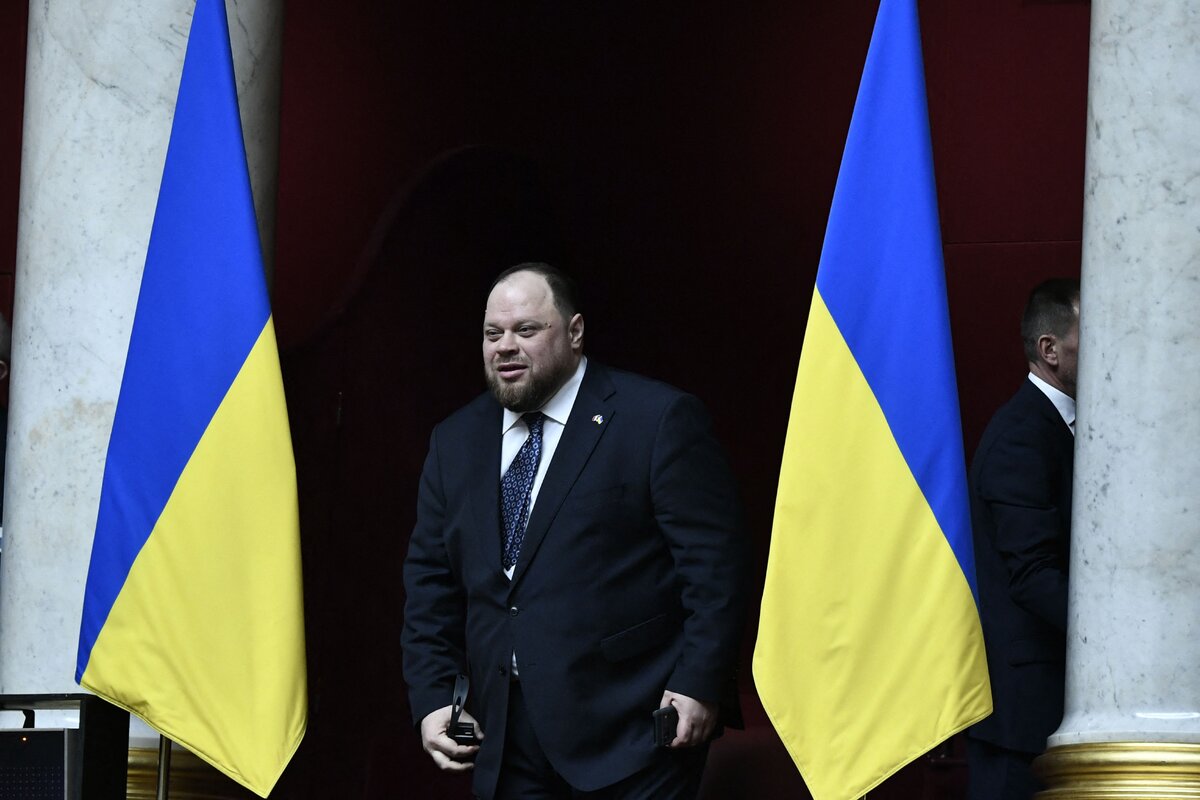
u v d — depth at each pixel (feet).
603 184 91.15
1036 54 80.84
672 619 48.08
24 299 55.36
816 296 45.32
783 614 44.42
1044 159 80.38
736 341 89.10
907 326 44.86
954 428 44.47
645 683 47.39
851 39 88.33
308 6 90.38
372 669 72.69
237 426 48.42
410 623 50.01
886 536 44.24
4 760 46.62
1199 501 43.68
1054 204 80.12
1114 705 43.65
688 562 47.39
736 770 68.18
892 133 45.57
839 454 44.68
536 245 88.43
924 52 81.87
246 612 47.78
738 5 89.97
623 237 90.84
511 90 91.86
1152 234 44.62
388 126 89.97
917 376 44.62
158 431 48.85
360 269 74.90
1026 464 49.98
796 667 44.21
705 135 90.12
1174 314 44.24
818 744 43.91
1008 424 50.96
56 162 55.11
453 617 50.37
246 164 49.73
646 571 47.96
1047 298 51.44
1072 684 44.98
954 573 44.01
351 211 88.84
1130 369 44.47
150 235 50.19
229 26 57.26
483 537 48.52
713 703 46.39
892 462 44.47
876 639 44.06
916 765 68.18
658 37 90.89
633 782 46.83
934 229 45.06
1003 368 79.71
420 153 90.22
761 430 88.22
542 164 91.61
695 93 90.27
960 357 80.18
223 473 48.34
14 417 55.26
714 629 46.75
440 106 90.84
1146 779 42.27
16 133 87.61
